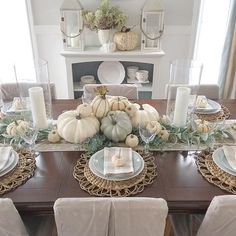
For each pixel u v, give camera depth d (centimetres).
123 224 90
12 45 288
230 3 258
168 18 277
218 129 143
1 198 92
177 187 107
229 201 88
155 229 92
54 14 272
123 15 255
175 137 137
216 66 306
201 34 292
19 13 274
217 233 98
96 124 135
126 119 133
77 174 113
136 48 275
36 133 134
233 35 265
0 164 114
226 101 190
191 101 151
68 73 271
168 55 295
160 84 310
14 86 198
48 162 122
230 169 113
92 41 283
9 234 98
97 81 297
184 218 134
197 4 269
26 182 109
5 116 154
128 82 285
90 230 93
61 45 288
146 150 129
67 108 179
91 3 266
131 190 105
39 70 157
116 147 127
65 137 134
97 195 102
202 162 122
